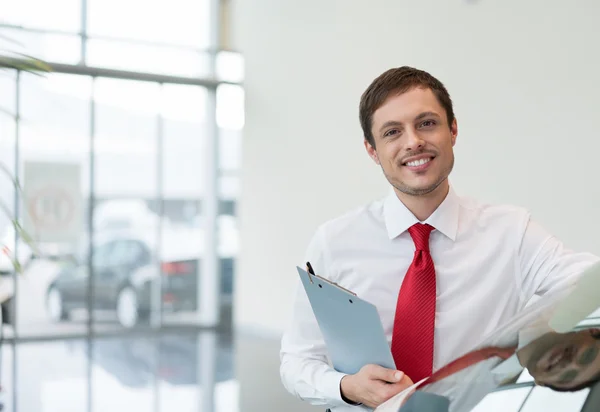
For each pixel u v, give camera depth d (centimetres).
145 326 990
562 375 103
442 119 151
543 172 575
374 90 153
